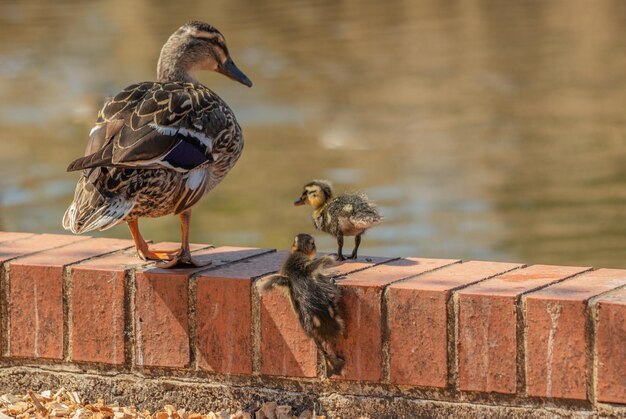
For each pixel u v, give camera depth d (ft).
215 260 31.53
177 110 31.37
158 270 30.04
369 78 170.71
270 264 30.86
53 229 91.15
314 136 131.34
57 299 30.42
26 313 30.73
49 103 151.53
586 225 91.76
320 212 32.01
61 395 30.58
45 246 33.14
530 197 101.40
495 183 107.34
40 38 207.62
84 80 167.94
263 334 28.78
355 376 28.09
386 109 147.43
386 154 121.60
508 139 127.65
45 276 30.45
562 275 28.81
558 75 168.45
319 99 154.51
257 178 110.63
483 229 92.43
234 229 91.76
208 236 90.27
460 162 116.88
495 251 86.69
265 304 28.68
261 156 121.08
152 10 239.09
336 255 31.94
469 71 175.01
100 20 226.99
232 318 28.99
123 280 29.86
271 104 152.15
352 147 125.29
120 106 31.37
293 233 91.04
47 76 172.04
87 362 30.50
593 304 26.12
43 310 30.58
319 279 27.76
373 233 92.63
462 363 27.22
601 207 97.04
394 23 224.53
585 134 128.26
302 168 115.24
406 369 27.68
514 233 90.94
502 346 26.84
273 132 134.41
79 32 213.25
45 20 228.43
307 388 28.78
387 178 110.63
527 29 214.07
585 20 221.66
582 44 194.70
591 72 169.48
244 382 29.30
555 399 26.61
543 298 26.37
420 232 92.43
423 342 27.45
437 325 27.30
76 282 30.22
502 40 202.80
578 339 26.17
